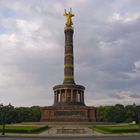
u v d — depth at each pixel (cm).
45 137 6881
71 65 14212
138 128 8638
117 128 8769
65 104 13550
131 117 19838
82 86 14175
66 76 14100
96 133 8581
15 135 7362
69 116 12719
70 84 13888
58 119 12694
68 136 7212
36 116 19938
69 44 14388
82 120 12612
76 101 13762
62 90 13962
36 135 7575
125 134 7875
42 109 13138
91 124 11856
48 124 11875
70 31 14500
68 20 14650
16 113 18875
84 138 6506
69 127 10769
